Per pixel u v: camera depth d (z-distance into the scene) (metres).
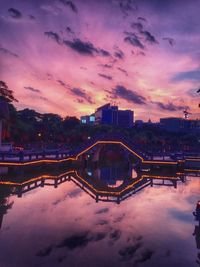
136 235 15.51
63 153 45.59
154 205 22.77
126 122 178.25
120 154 69.25
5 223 16.98
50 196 25.23
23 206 21.30
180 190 29.47
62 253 12.90
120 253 13.06
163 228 16.80
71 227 16.64
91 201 23.86
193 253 13.18
